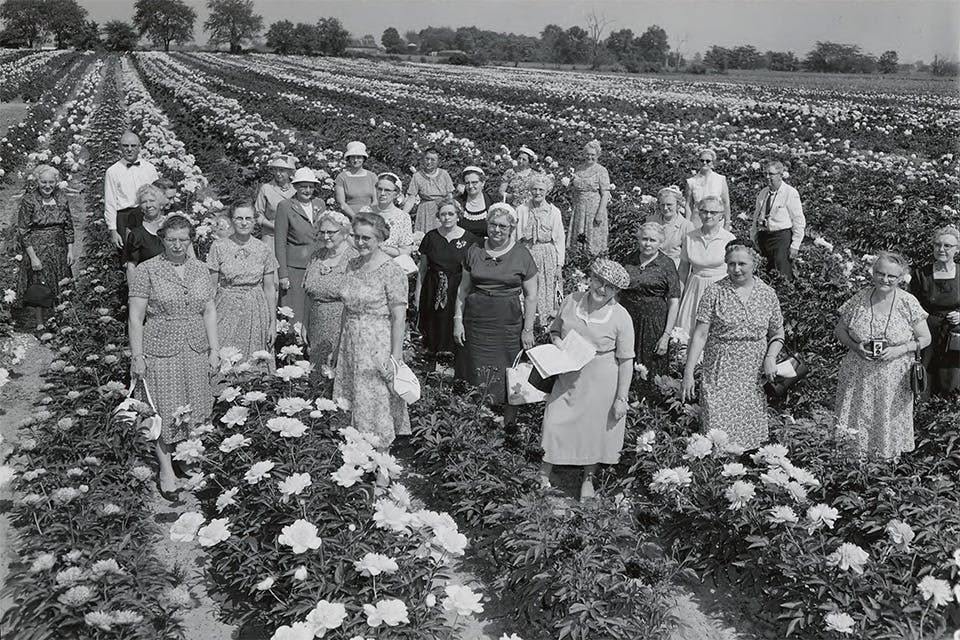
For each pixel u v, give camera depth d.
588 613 3.97
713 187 9.45
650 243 6.30
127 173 8.22
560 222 7.75
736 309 5.29
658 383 6.33
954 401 6.16
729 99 35.81
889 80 50.66
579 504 5.39
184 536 4.00
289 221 7.31
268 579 3.96
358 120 24.55
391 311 5.30
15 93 29.20
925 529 4.46
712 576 4.76
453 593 3.67
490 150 21.56
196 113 24.02
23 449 5.15
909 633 4.04
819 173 18.09
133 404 5.14
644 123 27.09
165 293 5.15
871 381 5.39
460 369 6.24
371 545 4.32
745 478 5.17
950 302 6.14
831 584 4.16
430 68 54.12
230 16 56.56
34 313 8.63
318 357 6.07
